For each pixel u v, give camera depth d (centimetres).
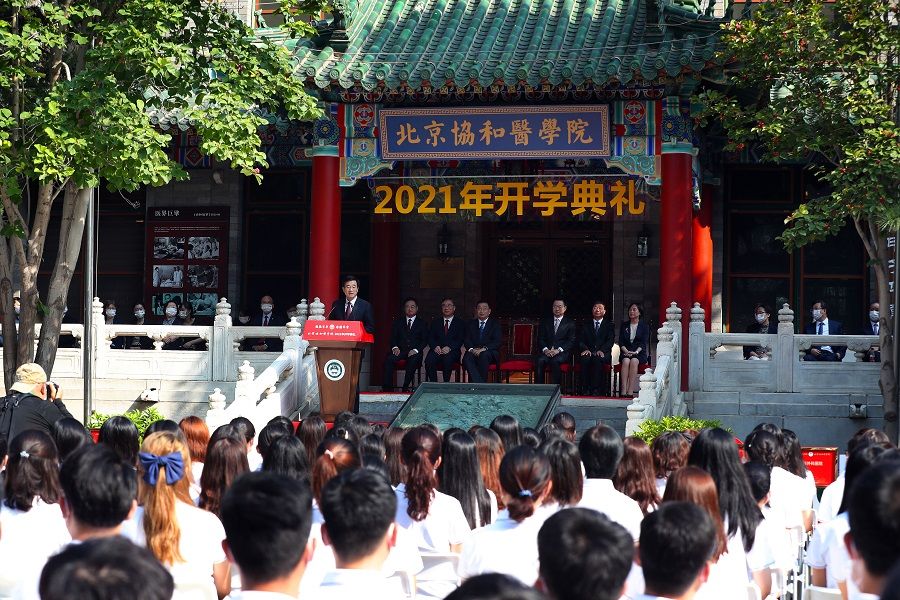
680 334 1842
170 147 2447
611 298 2419
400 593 516
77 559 331
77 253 1612
